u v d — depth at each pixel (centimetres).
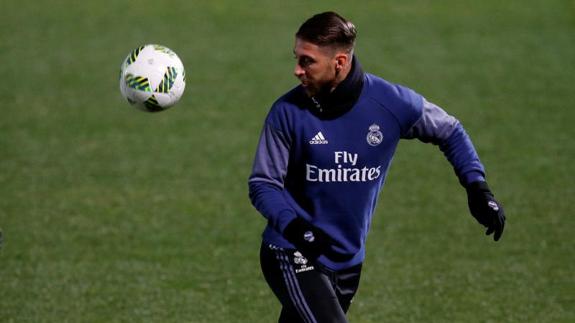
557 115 4438
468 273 2817
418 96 1781
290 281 1781
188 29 5925
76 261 2889
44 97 4706
